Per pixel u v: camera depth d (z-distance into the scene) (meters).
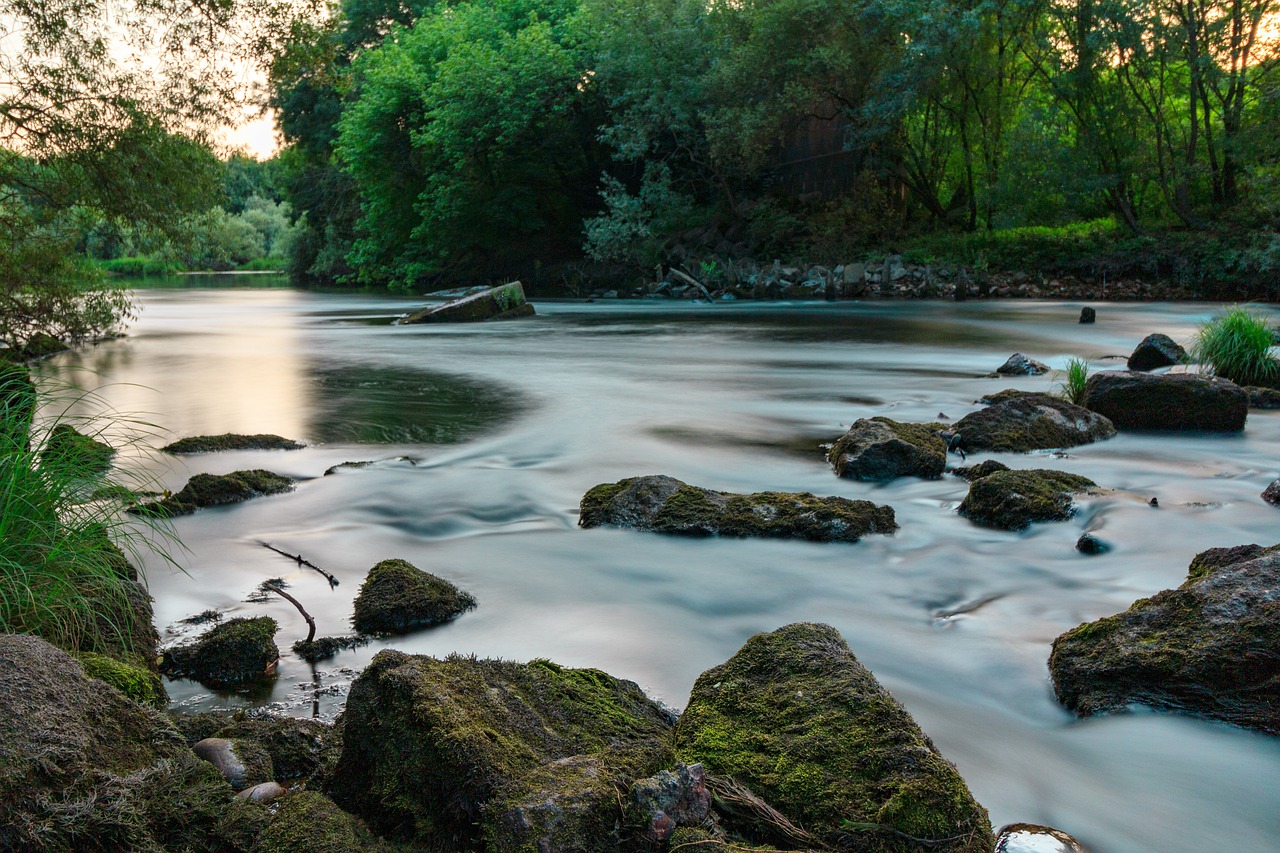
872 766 2.95
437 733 2.76
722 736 3.21
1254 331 12.73
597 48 40.62
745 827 2.81
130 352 19.30
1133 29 31.16
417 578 5.08
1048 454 8.88
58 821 2.46
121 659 4.06
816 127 40.56
